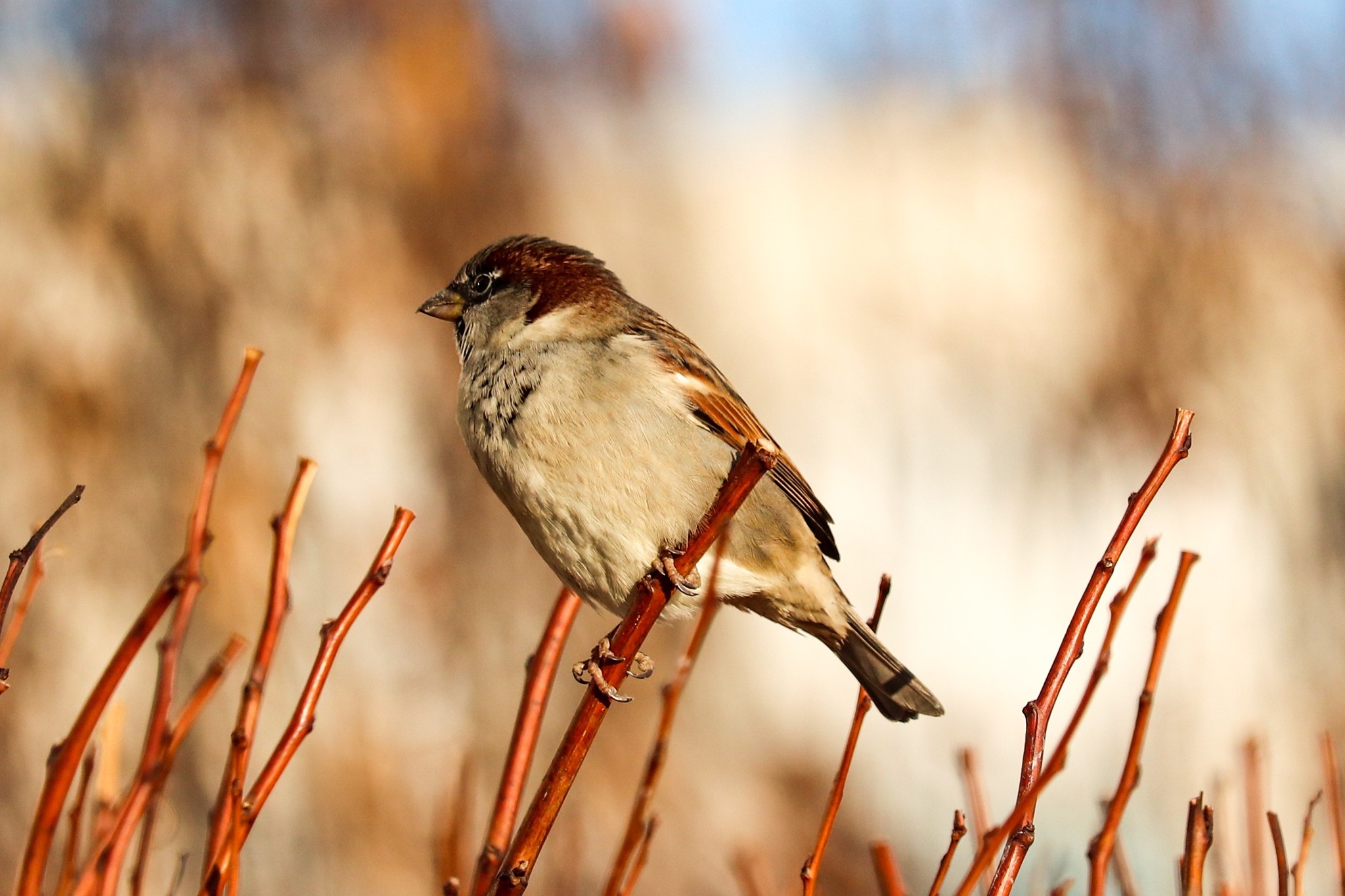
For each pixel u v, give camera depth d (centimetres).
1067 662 388
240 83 1203
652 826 406
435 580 1177
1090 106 1328
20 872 323
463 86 1243
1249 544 1334
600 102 1323
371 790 1105
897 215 1427
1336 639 1305
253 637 1099
